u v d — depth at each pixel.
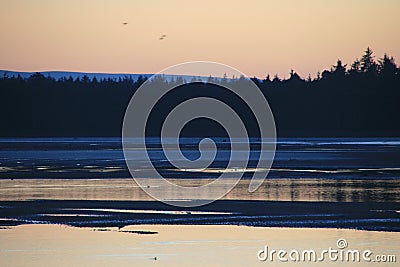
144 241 56.50
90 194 83.88
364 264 50.06
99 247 54.34
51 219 65.81
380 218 64.75
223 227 61.62
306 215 66.62
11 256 51.88
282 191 85.69
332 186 91.50
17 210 70.94
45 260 50.81
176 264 49.66
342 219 64.50
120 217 66.56
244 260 51.16
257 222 63.56
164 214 68.06
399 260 51.22
